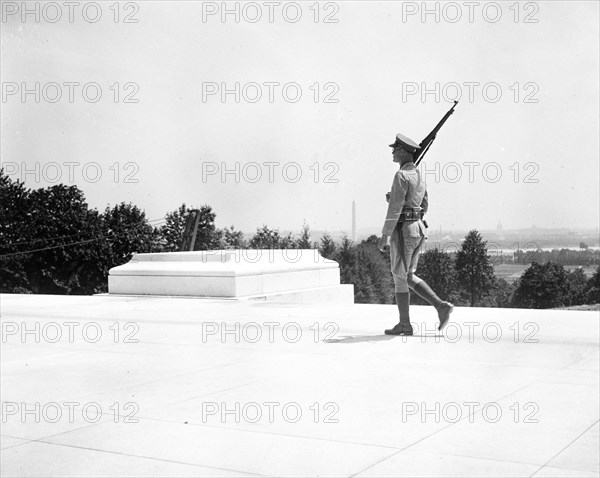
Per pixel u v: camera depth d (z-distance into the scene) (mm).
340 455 5148
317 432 5727
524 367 8188
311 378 7727
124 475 4855
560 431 5625
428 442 5414
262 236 87688
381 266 108875
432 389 7102
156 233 87438
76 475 4875
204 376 7988
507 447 5246
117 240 88188
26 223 88188
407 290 10836
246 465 4984
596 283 111062
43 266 88250
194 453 5273
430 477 4660
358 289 106500
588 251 111812
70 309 15484
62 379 8016
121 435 5770
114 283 18625
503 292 111125
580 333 10836
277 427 5891
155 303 16531
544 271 109938
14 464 5117
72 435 5801
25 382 7887
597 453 5078
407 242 10633
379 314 13914
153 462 5098
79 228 88188
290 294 18344
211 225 79688
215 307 15523
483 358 8797
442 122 10781
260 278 17797
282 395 6949
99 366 8781
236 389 7266
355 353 9297
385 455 5125
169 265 18188
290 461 5043
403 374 7867
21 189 89875
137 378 7977
